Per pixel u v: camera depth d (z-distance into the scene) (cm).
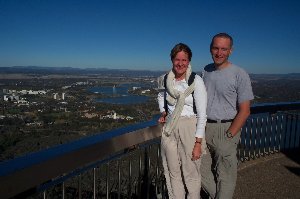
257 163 528
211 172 317
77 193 210
